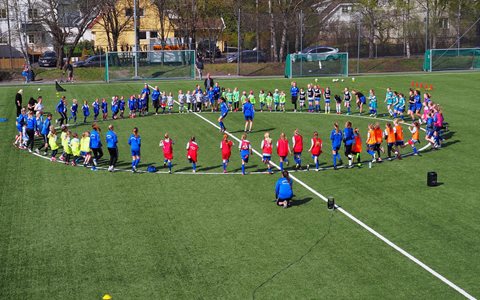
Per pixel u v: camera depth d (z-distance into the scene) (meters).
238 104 51.00
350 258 21.23
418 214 25.44
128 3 85.00
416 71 74.44
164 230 23.98
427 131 38.12
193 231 23.83
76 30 102.88
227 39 92.19
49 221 25.08
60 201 27.59
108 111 51.41
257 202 27.14
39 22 82.50
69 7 90.19
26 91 59.72
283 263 20.89
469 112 48.34
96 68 71.81
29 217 25.56
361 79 66.50
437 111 36.81
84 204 27.14
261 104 51.03
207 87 52.28
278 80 66.12
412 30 80.00
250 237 23.16
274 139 39.91
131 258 21.45
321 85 63.00
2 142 39.53
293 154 35.25
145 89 49.72
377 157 34.50
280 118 47.34
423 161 34.12
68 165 33.75
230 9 86.56
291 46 80.06
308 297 18.59
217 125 44.72
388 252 21.69
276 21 77.94
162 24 80.75
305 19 78.94
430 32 80.19
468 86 60.78
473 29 79.94
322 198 27.61
